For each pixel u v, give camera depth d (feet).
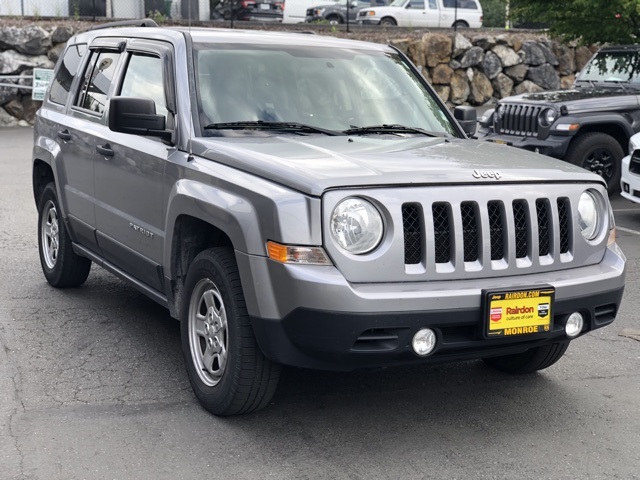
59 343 18.78
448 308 13.20
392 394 16.33
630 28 48.88
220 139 15.85
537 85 78.54
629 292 24.07
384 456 13.65
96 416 14.94
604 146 37.27
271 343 13.39
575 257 14.78
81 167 20.17
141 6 74.33
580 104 36.99
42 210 23.29
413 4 86.43
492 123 40.19
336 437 14.32
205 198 14.58
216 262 14.35
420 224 13.42
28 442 13.87
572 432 14.73
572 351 19.13
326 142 15.78
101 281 24.06
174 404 15.56
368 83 18.51
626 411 15.70
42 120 23.03
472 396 16.31
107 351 18.33
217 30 18.71
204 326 15.28
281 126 16.67
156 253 16.74
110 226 18.84
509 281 13.87
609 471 13.28
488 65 77.00
